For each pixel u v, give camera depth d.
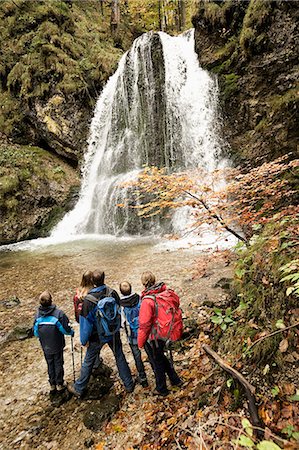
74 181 15.58
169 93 14.53
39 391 4.36
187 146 13.87
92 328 3.80
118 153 15.35
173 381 3.80
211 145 13.08
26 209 13.57
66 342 5.45
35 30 16.70
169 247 10.50
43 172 14.77
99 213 14.13
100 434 3.46
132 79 15.39
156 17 26.48
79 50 17.48
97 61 17.27
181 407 3.41
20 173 13.95
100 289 3.89
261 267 3.77
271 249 3.72
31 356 5.21
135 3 26.27
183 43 15.67
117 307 3.87
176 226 12.26
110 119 16.14
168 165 14.27
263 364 3.01
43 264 9.82
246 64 11.74
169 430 3.12
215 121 13.03
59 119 15.70
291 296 3.12
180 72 14.77
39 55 15.84
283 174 7.89
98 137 16.55
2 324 6.30
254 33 10.94
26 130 16.19
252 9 10.98
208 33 13.51
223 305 5.34
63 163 16.17
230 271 7.42
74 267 9.31
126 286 4.03
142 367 4.07
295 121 9.73
